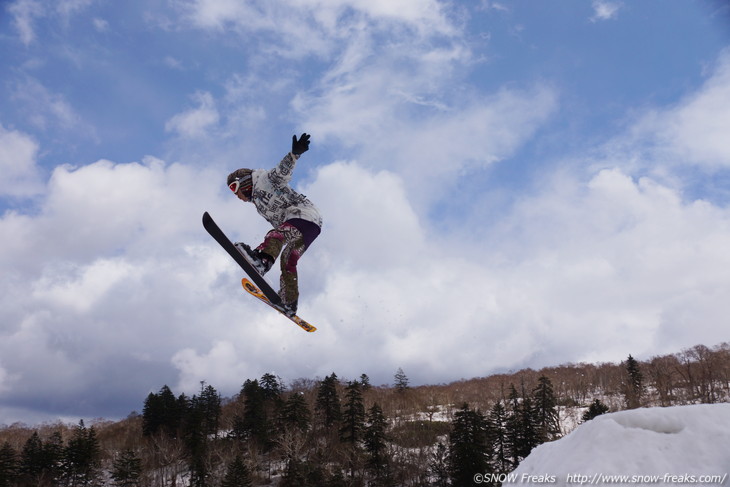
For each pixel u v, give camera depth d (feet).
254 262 21.12
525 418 176.35
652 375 305.73
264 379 302.86
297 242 22.35
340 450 195.21
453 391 377.30
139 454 218.59
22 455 207.92
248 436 228.84
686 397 264.11
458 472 150.92
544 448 19.76
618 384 324.60
